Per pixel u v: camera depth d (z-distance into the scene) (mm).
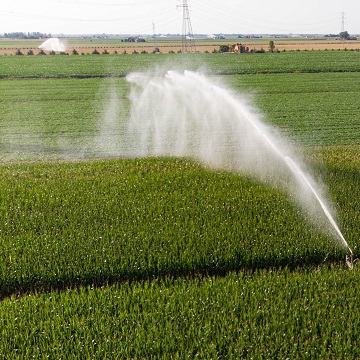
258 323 23453
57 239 31859
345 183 43531
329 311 24172
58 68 152500
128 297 25047
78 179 44375
